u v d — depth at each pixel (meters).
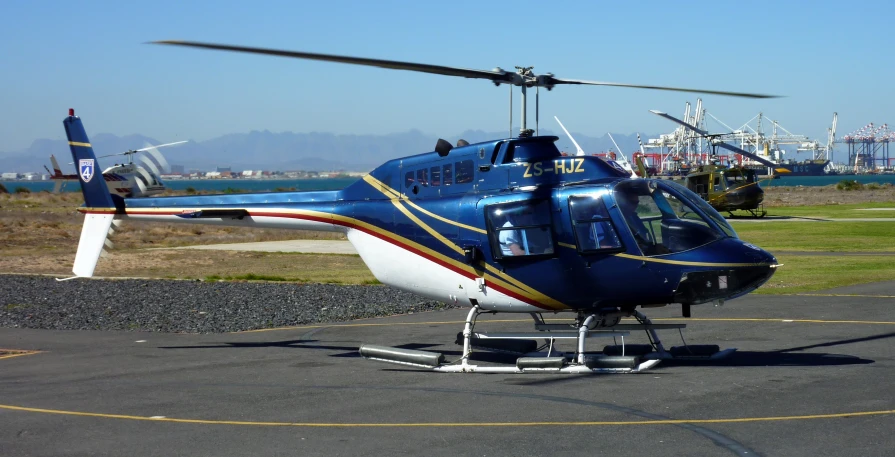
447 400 9.19
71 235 42.25
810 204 62.44
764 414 7.98
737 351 11.82
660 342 11.96
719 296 10.31
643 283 10.34
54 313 17.81
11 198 77.94
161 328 15.98
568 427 7.74
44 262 30.12
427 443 7.34
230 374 11.27
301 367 11.74
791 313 15.36
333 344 13.87
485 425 7.93
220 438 7.75
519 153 11.30
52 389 10.45
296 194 13.56
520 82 11.16
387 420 8.29
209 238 42.44
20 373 11.68
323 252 32.62
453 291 11.77
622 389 9.41
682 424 7.70
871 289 18.62
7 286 22.56
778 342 12.43
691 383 9.61
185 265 28.75
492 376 10.69
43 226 45.97
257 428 8.12
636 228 10.35
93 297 20.31
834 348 11.73
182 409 9.09
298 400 9.42
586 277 10.62
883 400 8.41
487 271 11.27
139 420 8.60
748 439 7.12
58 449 7.52
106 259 30.36
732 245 10.35
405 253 12.23
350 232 12.97
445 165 11.92
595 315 10.94
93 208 15.17
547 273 10.83
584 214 10.57
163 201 14.67
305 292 21.03
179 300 19.73
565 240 10.70
